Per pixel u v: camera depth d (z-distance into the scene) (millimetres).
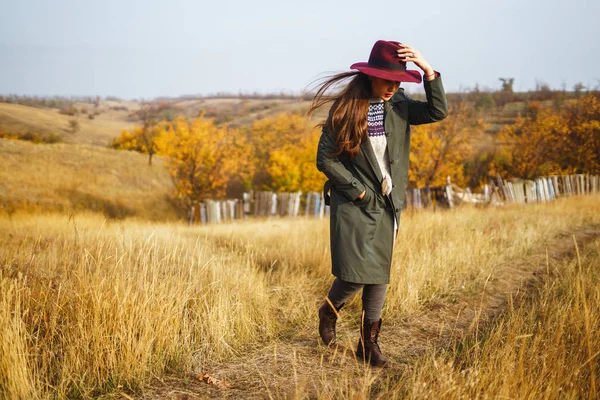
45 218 12805
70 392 2607
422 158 31594
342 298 3199
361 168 2963
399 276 4516
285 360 3121
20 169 43312
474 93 95188
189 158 36000
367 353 3057
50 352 2775
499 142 49031
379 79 2855
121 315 2947
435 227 7371
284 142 68062
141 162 53531
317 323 3861
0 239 5672
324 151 2949
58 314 3113
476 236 6465
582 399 2410
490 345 2967
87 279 3254
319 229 8141
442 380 2398
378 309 3084
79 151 52812
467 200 16219
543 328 3340
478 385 2389
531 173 39438
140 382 2746
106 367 2764
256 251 5961
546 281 4758
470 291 4762
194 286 3723
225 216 23625
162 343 3012
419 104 3051
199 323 3369
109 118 175750
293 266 5430
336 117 2875
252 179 54875
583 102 38469
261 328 3641
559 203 14617
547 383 2453
